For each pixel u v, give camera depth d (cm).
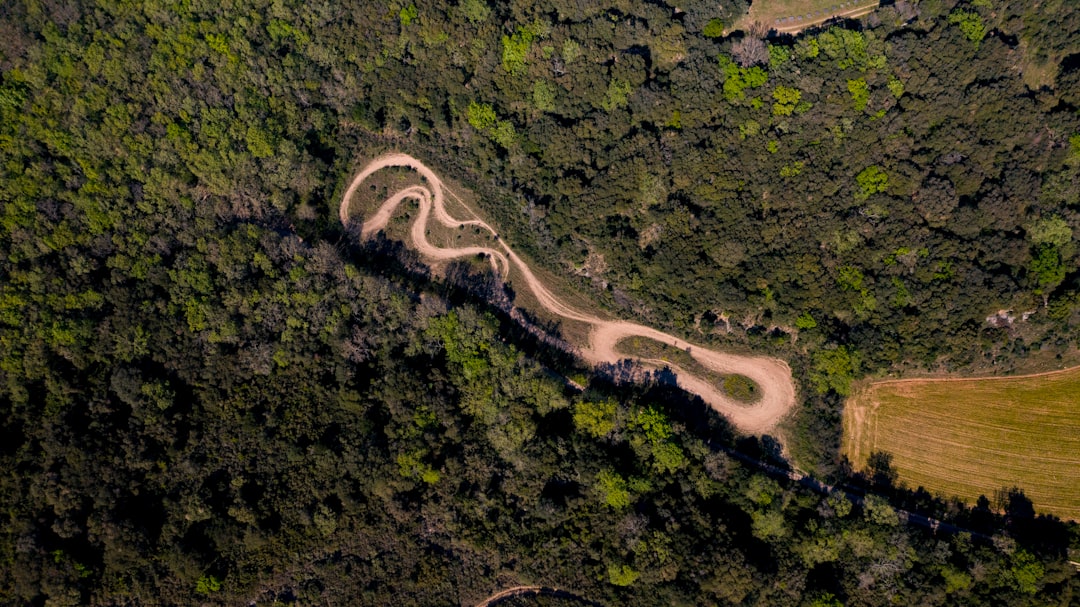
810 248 10812
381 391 10469
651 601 9775
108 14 9931
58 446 9050
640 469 10506
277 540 9669
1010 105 10256
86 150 9706
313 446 9988
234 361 10219
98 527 9056
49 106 9519
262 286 10475
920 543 9981
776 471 10850
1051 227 10038
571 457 10550
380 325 10769
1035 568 9575
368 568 9856
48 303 9375
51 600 8738
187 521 9494
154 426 9644
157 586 9244
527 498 10331
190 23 10219
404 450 10188
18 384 9094
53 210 9462
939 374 10838
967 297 10269
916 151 10675
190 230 10338
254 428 9969
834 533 10062
